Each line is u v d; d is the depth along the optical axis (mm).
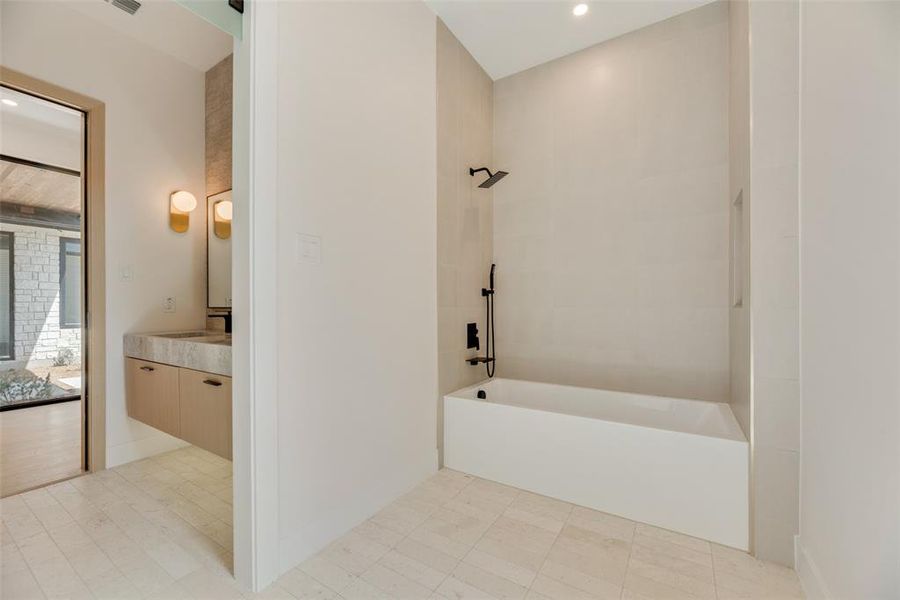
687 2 2299
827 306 1203
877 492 913
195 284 2822
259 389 1338
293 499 1477
